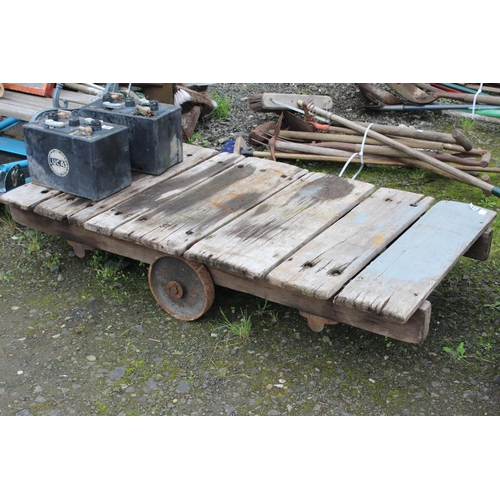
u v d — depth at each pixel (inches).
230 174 171.6
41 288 163.0
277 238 140.5
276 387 132.3
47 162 159.0
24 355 140.9
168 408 127.2
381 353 141.3
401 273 128.6
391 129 214.7
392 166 224.4
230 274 140.1
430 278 126.9
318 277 126.4
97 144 151.1
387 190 163.5
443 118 269.4
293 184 166.1
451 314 152.8
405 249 137.2
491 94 279.4
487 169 206.4
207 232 142.7
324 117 233.3
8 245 180.5
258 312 153.3
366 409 126.8
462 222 148.2
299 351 141.8
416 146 213.5
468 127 257.3
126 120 166.2
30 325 149.9
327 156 218.8
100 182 154.9
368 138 218.5
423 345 143.4
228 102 276.4
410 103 265.4
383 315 117.6
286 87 297.6
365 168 224.7
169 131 170.4
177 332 147.6
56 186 160.9
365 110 275.1
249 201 156.9
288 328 148.4
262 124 245.1
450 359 139.6
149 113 165.3
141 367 137.7
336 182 166.7
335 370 136.6
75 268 170.9
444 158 210.2
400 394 130.6
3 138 209.6
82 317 152.6
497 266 170.6
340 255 134.3
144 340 145.3
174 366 137.9
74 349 142.6
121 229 143.5
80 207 153.6
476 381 133.9
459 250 137.0
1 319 151.7
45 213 153.1
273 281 126.7
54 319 151.9
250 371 136.4
